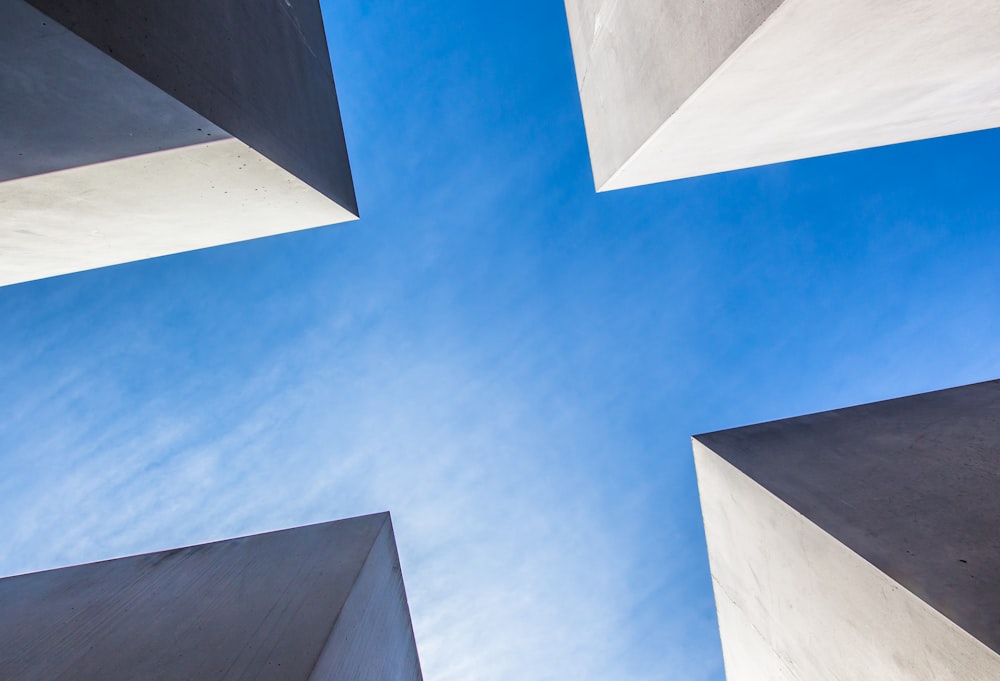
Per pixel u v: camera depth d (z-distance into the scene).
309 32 3.90
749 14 1.98
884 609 2.13
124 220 2.89
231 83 2.48
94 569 3.14
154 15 1.98
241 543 3.27
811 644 2.77
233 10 2.65
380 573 3.18
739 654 3.75
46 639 2.52
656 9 2.79
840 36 2.06
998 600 1.83
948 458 2.64
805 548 2.64
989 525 2.15
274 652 2.20
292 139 3.13
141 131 2.16
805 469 3.01
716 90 2.50
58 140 2.05
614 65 3.75
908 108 3.14
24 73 1.71
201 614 2.56
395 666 3.16
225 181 2.80
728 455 3.46
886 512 2.41
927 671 1.96
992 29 2.19
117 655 2.33
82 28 1.64
